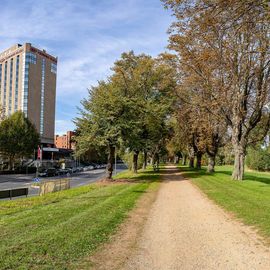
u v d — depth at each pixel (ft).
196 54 94.43
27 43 445.78
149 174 151.74
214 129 141.38
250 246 30.25
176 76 130.21
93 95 118.32
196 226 38.86
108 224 38.22
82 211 46.75
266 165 251.80
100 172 268.00
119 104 114.21
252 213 45.42
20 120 238.89
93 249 28.45
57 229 34.32
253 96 104.01
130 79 151.74
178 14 39.04
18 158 244.01
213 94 105.81
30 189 116.37
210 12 35.55
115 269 23.91
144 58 166.81
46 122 476.95
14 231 33.81
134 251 28.53
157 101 160.04
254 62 91.71
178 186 90.53
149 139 154.61
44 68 471.21
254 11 34.32
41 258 25.14
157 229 37.27
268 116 113.19
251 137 129.18
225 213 47.21
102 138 114.52
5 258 24.84
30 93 449.48
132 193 71.92
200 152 184.75
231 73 95.25
